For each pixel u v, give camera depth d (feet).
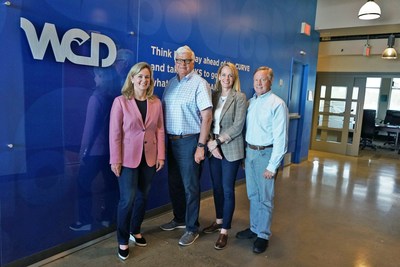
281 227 10.07
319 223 10.52
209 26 11.35
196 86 7.98
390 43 19.65
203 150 8.11
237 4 12.68
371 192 14.38
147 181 8.04
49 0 6.53
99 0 7.53
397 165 21.20
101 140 8.02
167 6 9.49
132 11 8.41
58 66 6.87
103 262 7.47
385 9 16.96
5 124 6.16
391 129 28.14
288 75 17.48
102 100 7.91
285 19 16.35
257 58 14.48
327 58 25.52
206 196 12.41
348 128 24.77
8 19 5.96
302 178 16.53
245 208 11.51
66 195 7.47
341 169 19.16
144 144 7.62
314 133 26.68
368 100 36.14
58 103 6.98
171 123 8.18
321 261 8.03
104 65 7.84
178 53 7.92
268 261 7.89
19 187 6.56
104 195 8.36
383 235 9.76
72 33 7.02
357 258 8.27
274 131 7.71
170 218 10.16
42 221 7.07
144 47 8.91
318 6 19.30
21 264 6.82
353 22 18.04
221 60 12.19
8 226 6.50
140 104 7.59
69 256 7.61
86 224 8.06
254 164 8.21
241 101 8.21
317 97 26.37
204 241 8.74
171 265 7.49
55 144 7.04
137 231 8.33
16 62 6.17
